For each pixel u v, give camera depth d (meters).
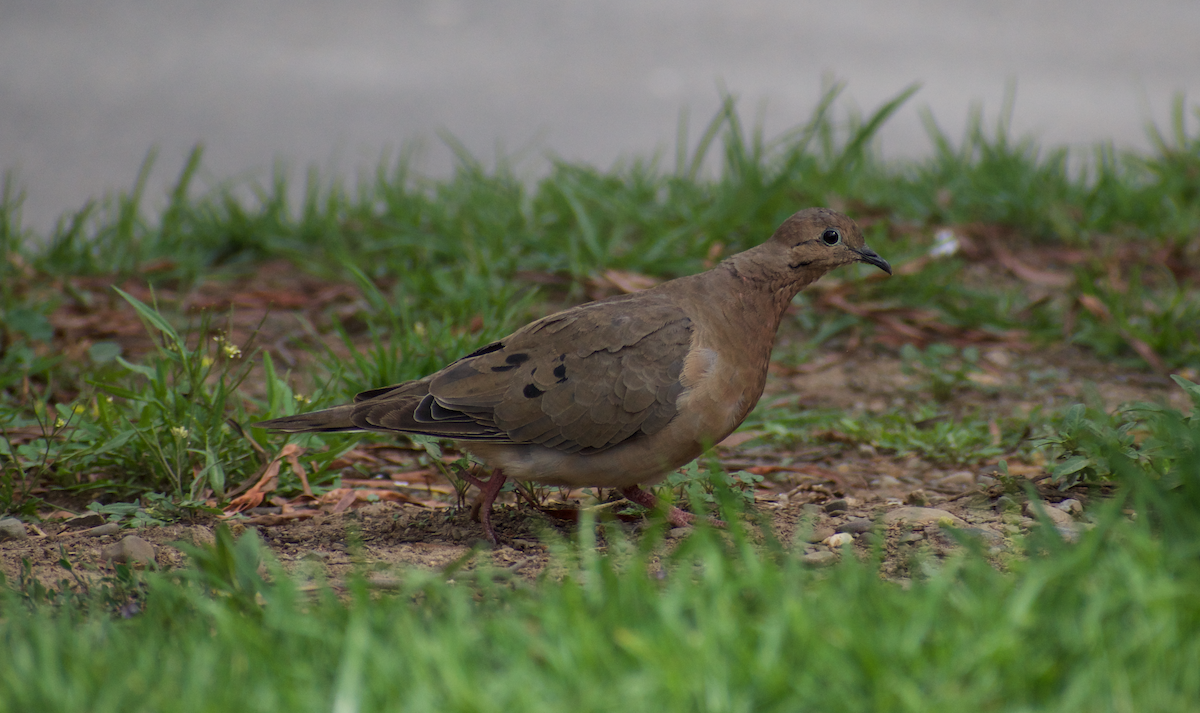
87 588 7.48
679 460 9.48
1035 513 8.80
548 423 9.24
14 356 13.28
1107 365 14.19
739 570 7.19
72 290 15.74
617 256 16.23
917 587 6.62
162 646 6.29
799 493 10.64
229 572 7.23
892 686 5.47
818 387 13.89
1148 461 8.97
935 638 5.93
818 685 5.67
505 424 9.27
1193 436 8.00
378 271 16.78
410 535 9.62
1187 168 19.44
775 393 13.67
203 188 23.48
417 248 17.08
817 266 9.84
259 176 24.38
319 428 9.39
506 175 20.73
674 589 6.65
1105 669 5.60
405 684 5.66
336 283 16.66
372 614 6.47
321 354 14.05
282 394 11.52
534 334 9.50
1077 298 14.79
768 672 5.58
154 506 9.95
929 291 15.73
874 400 13.48
